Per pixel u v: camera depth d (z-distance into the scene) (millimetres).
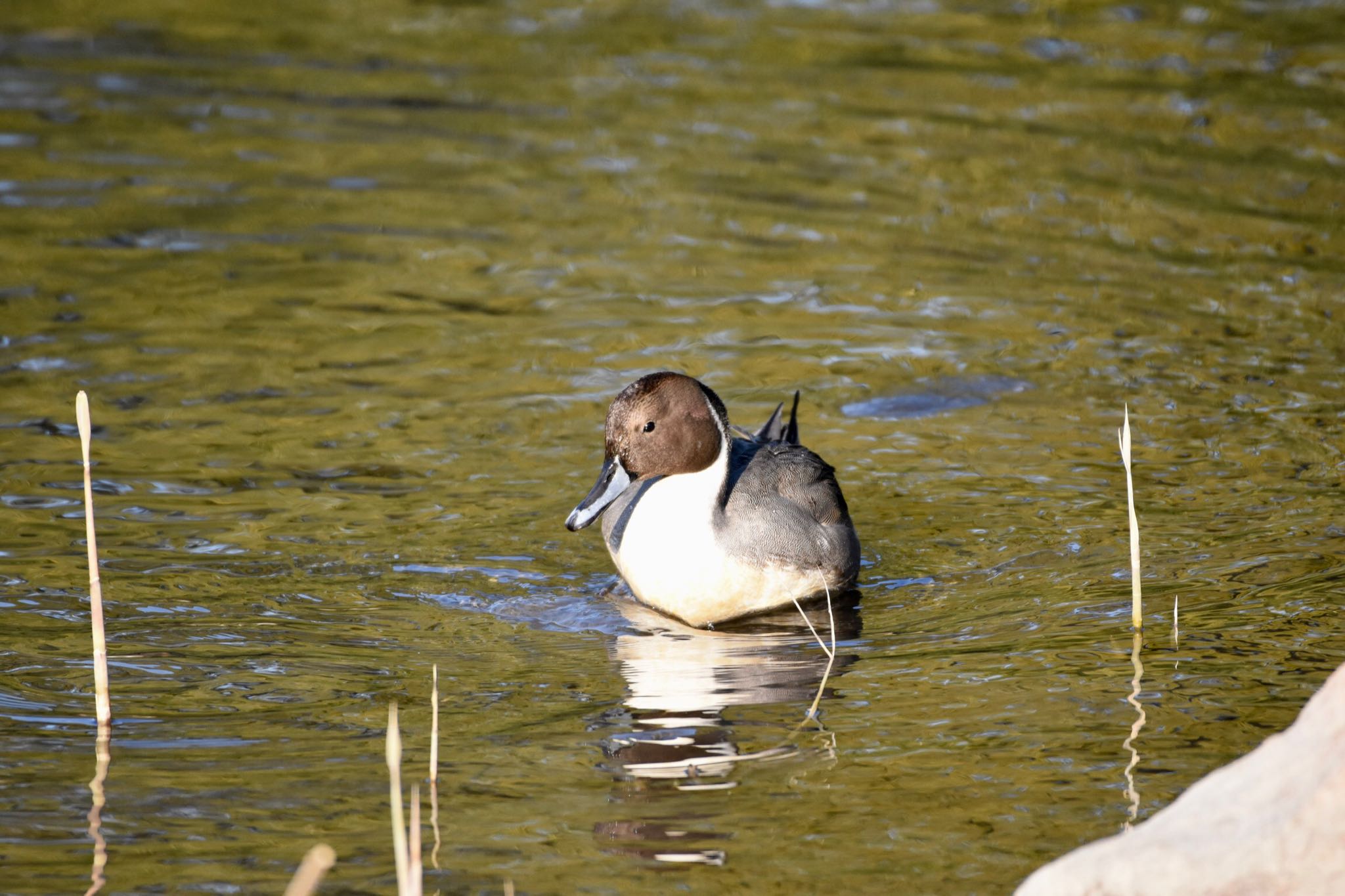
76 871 6742
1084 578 10180
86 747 7949
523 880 6652
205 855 6887
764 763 7723
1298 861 5297
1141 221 16812
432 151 18797
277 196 17422
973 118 19719
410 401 13008
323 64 21797
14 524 10688
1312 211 16891
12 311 14328
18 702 8445
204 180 17750
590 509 9883
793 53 22391
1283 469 11789
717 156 18672
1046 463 12086
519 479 11758
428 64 21875
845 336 14430
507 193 17641
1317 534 10641
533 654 9250
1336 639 9031
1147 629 9312
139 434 12219
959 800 7289
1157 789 7328
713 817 7176
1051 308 14961
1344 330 14305
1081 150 18688
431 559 10516
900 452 12352
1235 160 18281
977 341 14328
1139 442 12383
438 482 11664
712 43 22812
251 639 9297
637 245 16406
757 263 15977
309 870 5547
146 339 13953
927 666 8945
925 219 16938
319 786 7539
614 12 24469
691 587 9758
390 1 24859
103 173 17797
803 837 6977
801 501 10188
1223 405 12984
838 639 9484
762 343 14273
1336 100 20000
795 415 11938
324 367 13586
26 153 18219
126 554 10352
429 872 6730
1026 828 7000
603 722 8258
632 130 19500
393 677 8867
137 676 8789
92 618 8562
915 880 6594
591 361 13852
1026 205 17203
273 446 12125
